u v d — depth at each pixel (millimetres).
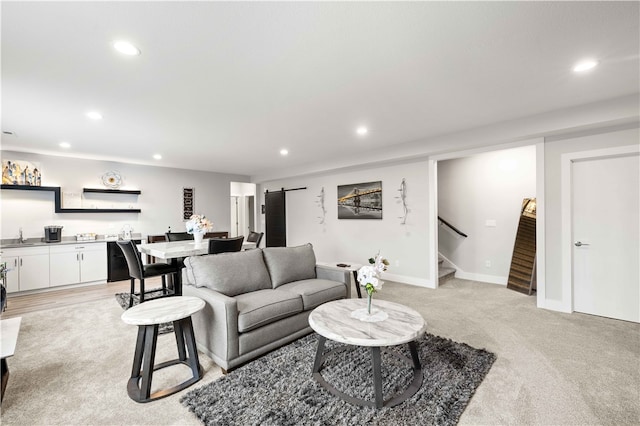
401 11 1536
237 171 7086
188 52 1899
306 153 5098
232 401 1806
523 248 4434
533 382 2008
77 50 1849
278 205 7363
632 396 1851
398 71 2205
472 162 5191
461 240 5332
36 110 2875
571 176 3350
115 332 2957
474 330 2896
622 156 3109
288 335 2600
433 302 3842
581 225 3373
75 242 4855
